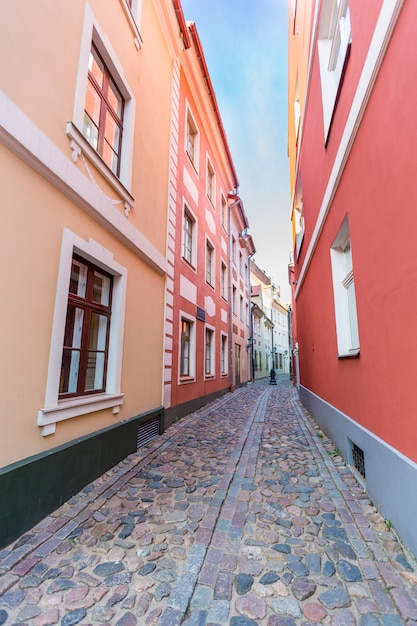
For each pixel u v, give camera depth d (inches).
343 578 83.7
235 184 606.2
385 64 99.4
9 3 107.2
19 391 107.0
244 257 775.7
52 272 125.1
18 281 108.2
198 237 379.9
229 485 144.4
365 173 121.5
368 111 115.7
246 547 98.0
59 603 75.5
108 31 177.9
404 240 91.8
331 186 173.5
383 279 107.7
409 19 83.5
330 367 207.6
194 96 378.9
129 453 185.8
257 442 218.1
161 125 265.9
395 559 89.1
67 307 145.2
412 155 85.0
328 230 195.2
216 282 472.7
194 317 350.6
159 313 251.0
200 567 88.6
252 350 855.7
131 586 81.3
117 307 183.3
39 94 119.8
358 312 135.7
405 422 94.3
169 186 280.7
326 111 188.5
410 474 90.2
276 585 81.5
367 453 128.3
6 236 104.0
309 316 301.4
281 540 101.4
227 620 71.0
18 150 108.6
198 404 357.7
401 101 90.0
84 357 154.0
